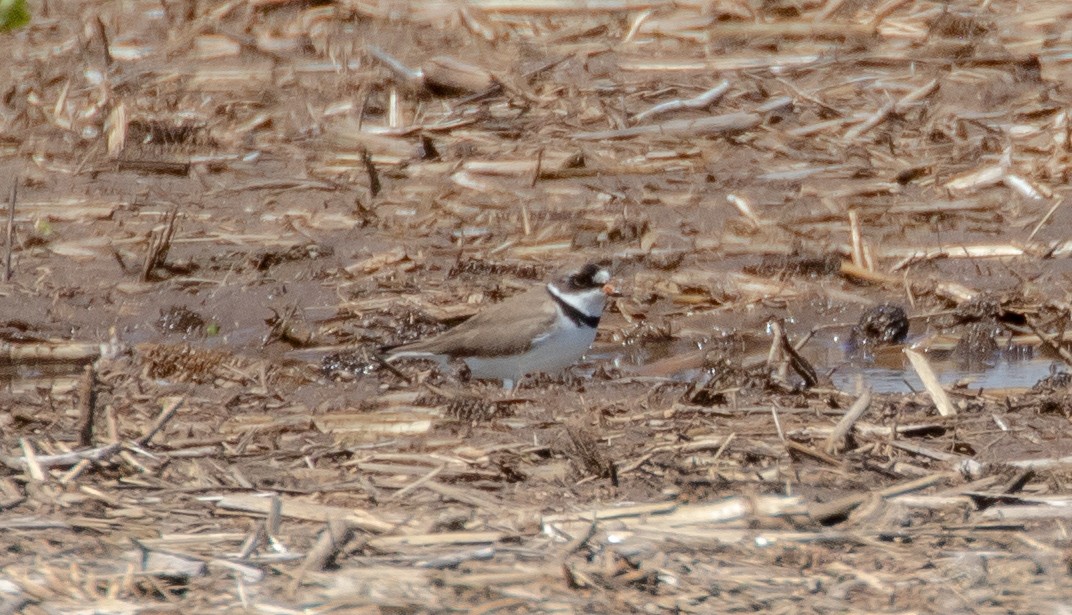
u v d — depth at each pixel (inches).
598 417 422.0
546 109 727.1
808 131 701.3
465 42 789.9
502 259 601.9
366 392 478.6
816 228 625.0
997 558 312.3
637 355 540.1
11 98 748.6
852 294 578.9
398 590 295.6
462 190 660.1
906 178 663.8
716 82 744.3
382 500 354.9
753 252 607.2
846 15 808.9
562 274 488.1
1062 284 577.3
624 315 568.4
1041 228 617.9
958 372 508.7
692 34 794.2
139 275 590.9
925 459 386.3
